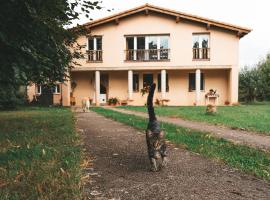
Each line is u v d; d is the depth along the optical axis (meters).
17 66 8.43
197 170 5.00
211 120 13.25
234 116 15.20
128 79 28.27
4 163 5.06
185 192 3.95
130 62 28.09
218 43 27.75
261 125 11.38
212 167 5.20
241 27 26.98
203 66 27.77
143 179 4.49
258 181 4.46
